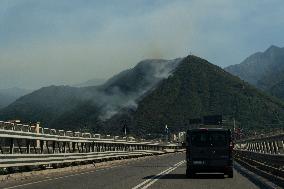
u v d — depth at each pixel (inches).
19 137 1041.5
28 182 917.8
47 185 840.9
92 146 1808.6
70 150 1546.5
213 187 787.4
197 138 1056.8
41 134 1188.5
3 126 1015.0
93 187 782.5
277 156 911.7
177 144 5339.6
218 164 1041.5
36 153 1206.3
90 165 1641.2
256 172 1232.8
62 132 1419.8
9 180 967.6
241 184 855.1
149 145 3708.2
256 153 1368.1
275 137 1624.0
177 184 848.3
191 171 1051.9
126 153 2352.4
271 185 817.5
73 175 1138.7
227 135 1055.0
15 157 987.9
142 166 1664.6
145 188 761.6
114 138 2229.3
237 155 2416.3
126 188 761.0
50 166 1323.8
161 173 1209.4
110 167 1600.6
